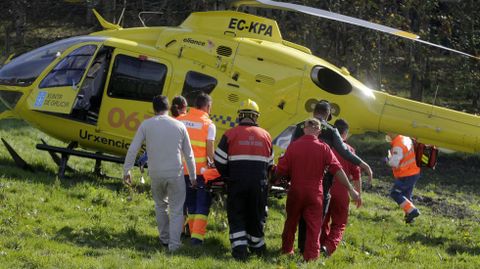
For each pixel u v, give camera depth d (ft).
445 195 98.12
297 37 137.90
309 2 134.10
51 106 70.13
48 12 186.70
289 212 51.65
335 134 52.85
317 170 50.47
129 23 161.17
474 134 70.69
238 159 50.08
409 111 71.00
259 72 69.82
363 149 122.52
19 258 46.42
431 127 70.79
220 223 60.85
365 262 55.01
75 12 190.49
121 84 70.85
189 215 55.72
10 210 57.52
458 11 143.74
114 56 70.90
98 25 165.58
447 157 121.90
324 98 70.03
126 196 67.72
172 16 149.07
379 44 138.82
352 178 55.52
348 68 136.26
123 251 50.62
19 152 83.61
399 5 150.30
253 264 49.19
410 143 74.08
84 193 65.77
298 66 69.97
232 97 69.51
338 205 55.01
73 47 72.38
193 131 54.24
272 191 69.05
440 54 160.56
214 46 70.64
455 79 144.97
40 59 73.41
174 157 50.98
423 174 111.96
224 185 53.78
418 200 91.45
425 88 164.35
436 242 67.15
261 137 50.57
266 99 69.77
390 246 62.85
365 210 77.61
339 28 136.56
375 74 144.87
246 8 137.69
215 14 72.08
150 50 71.15
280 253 53.36
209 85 69.97
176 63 70.49
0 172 70.08
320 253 55.01
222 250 54.24
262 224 51.47
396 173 74.43
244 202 50.80
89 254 49.19
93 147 72.84
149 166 51.31
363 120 70.79
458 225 75.25
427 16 141.38
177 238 52.08
